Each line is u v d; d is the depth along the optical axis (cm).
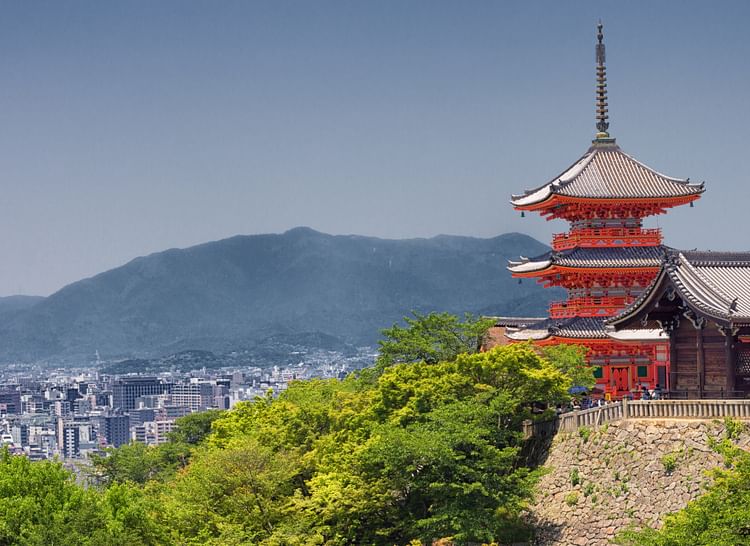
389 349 12525
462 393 9962
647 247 12988
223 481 9800
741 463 6656
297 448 10650
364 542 9494
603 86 13762
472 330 12306
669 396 9619
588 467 9225
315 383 14088
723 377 9219
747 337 9150
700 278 9394
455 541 9062
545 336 12462
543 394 9956
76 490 8831
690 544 6384
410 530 9125
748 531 6378
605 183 13100
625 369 12419
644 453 8819
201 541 9188
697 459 8431
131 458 18650
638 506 8619
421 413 9831
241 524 9225
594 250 12950
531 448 10019
